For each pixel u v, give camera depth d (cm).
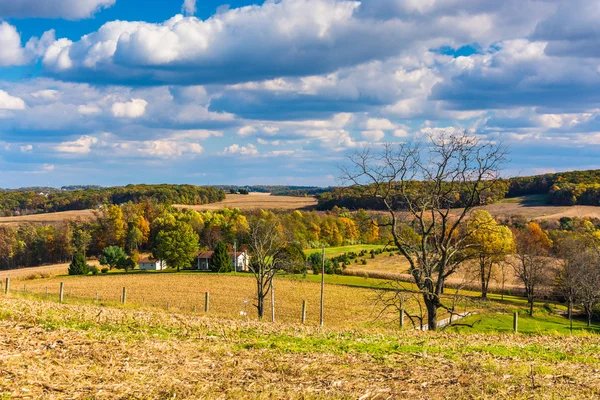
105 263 9869
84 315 1689
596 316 5106
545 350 1474
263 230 5088
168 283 7200
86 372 989
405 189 2688
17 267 11150
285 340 1471
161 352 1210
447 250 2548
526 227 7950
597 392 980
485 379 1060
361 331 1795
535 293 5947
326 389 974
